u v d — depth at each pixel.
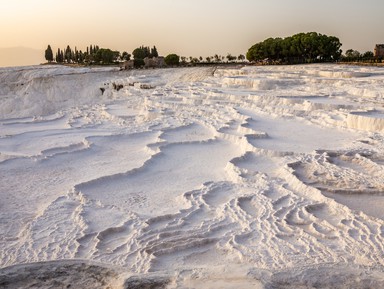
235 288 7.30
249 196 13.38
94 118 31.78
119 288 7.99
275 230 10.85
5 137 24.42
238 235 10.70
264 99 29.39
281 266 8.84
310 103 25.53
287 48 80.56
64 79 66.81
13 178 16.75
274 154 17.52
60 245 10.61
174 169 17.42
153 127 25.38
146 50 113.31
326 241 10.11
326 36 78.94
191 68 73.44
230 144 20.73
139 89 50.69
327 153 16.64
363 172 14.69
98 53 109.38
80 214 12.55
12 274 9.13
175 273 8.28
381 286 7.58
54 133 25.86
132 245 10.48
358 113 21.75
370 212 11.60
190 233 11.00
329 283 7.66
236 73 54.22
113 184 15.76
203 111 28.42
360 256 9.09
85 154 20.41
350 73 39.41
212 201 13.52
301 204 12.38
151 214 12.64
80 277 8.94
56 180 16.53
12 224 12.35
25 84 69.44
